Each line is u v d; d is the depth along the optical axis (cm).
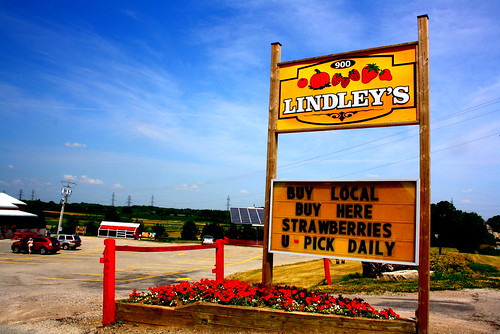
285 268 2114
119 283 1634
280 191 764
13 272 1966
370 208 676
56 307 993
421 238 617
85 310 948
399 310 889
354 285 1306
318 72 770
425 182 628
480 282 1289
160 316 714
